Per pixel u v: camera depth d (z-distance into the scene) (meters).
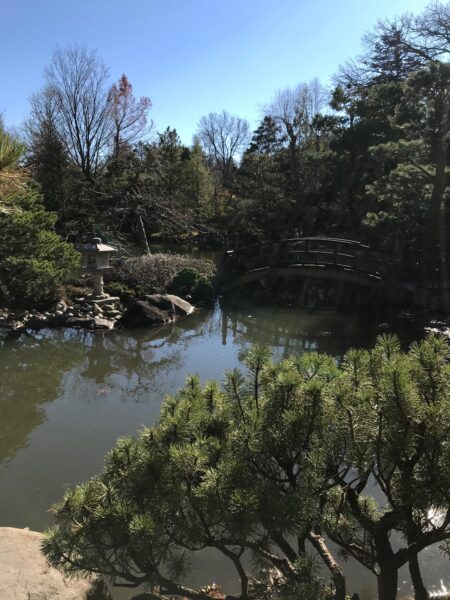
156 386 8.21
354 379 2.12
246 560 3.59
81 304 13.00
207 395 2.65
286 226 23.72
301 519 1.94
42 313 12.27
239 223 23.55
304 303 16.00
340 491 2.14
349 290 15.94
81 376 8.81
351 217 22.03
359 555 2.32
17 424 6.61
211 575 3.44
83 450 5.77
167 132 32.25
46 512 4.47
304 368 2.37
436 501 1.90
